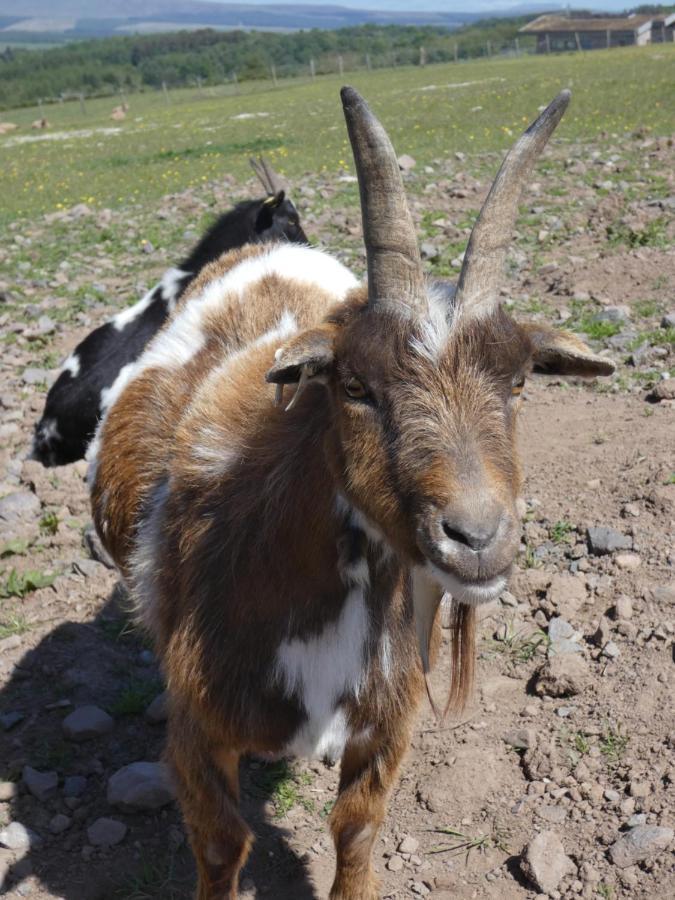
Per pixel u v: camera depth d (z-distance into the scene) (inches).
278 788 59.9
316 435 42.2
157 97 882.1
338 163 250.8
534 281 131.0
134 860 55.8
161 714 64.5
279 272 61.6
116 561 63.0
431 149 250.7
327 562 42.6
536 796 55.9
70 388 103.1
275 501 43.0
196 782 47.7
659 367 101.2
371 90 531.2
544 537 75.5
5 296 155.0
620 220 148.7
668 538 71.6
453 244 153.1
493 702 62.7
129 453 56.9
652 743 56.7
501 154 231.0
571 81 416.5
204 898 49.5
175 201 227.5
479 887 51.8
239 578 44.2
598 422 90.2
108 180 286.2
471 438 37.0
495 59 904.9
